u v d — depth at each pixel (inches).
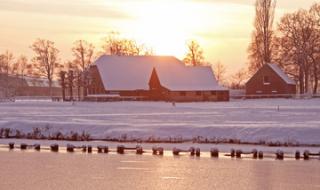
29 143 2111.2
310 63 6008.9
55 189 1304.1
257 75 5797.2
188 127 2177.7
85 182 1386.6
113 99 5743.1
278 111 3166.8
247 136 2065.7
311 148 1931.6
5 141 2182.6
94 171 1540.4
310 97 5177.2
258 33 5816.9
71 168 1592.0
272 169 1577.3
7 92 7204.7
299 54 5944.9
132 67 6269.7
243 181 1406.3
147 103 4899.1
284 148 1942.7
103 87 6082.7
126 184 1363.2
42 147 2032.5
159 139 2116.1
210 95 5910.4
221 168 1594.5
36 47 7293.3
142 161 1716.3
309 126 2087.8
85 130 2269.9
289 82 5679.1
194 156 1817.2
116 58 6323.8
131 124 2335.1
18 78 7839.6
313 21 5994.1
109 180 1413.6
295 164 1662.2
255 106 3895.2
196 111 3339.1
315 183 1376.7
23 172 1526.8
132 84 6112.2
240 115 2906.0
